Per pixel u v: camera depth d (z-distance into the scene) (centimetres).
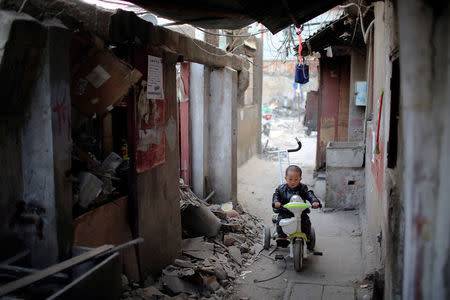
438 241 174
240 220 693
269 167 1198
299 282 485
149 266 439
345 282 483
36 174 287
